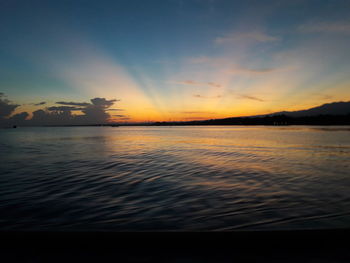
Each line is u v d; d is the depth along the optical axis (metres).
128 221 5.95
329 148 25.91
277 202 7.43
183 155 20.69
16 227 5.61
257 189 9.09
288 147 27.41
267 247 4.25
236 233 4.33
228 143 34.38
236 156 19.77
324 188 9.19
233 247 4.25
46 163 16.28
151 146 30.61
